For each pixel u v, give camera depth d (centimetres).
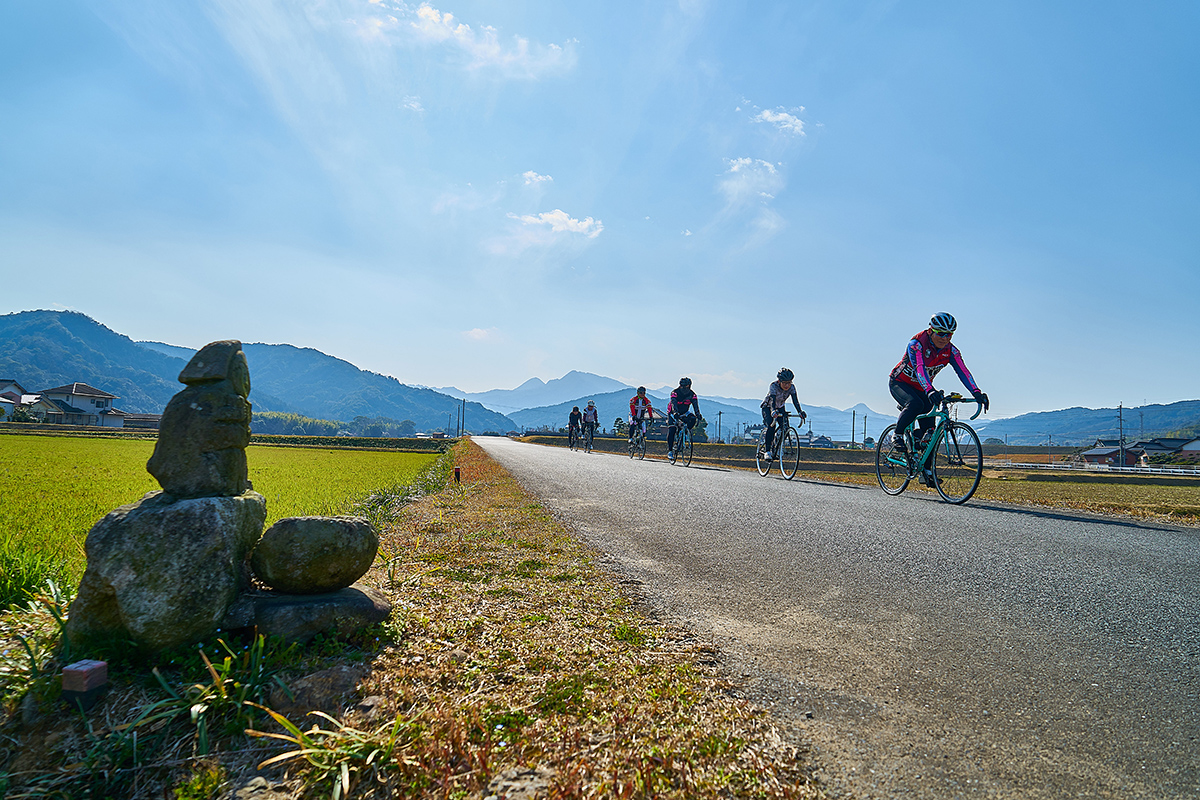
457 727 217
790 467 1209
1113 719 218
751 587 395
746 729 214
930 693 241
